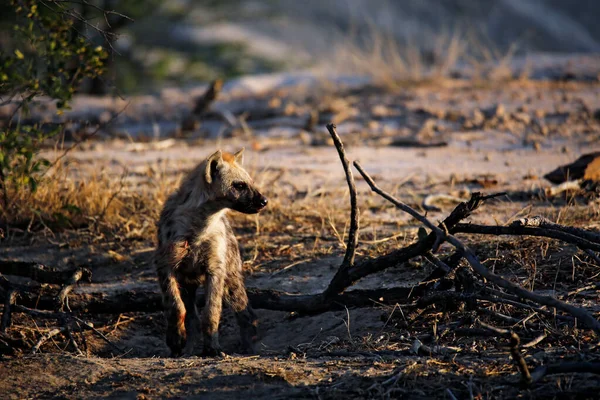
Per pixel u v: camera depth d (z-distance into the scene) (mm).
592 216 11711
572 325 7938
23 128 12203
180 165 16188
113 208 12828
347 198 13633
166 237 9391
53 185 12883
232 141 19500
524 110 20859
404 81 24562
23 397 7105
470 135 19234
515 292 6836
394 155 17531
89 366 7641
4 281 9477
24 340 8672
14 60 12000
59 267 11391
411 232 11594
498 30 59250
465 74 25500
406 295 9258
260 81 26906
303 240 11789
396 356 7629
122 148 18719
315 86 25328
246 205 9508
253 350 9430
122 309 9898
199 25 40875
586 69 25672
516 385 6516
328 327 9367
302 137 19516
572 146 17969
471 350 7598
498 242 10453
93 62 12133
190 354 9617
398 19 60562
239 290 9672
